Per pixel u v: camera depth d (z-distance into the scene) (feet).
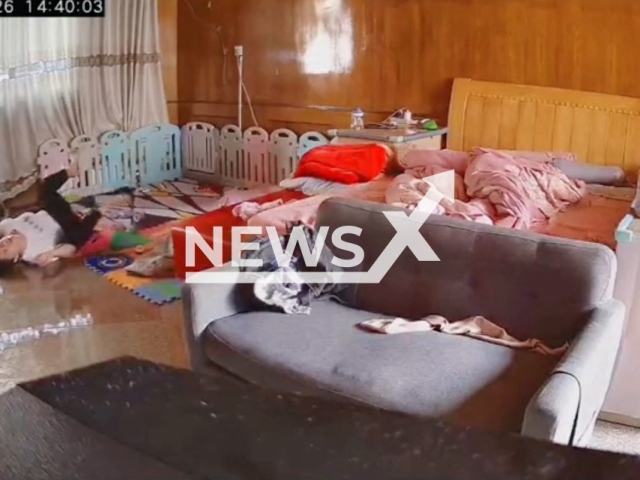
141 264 14.26
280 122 19.11
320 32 17.66
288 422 4.24
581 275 7.70
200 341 8.39
